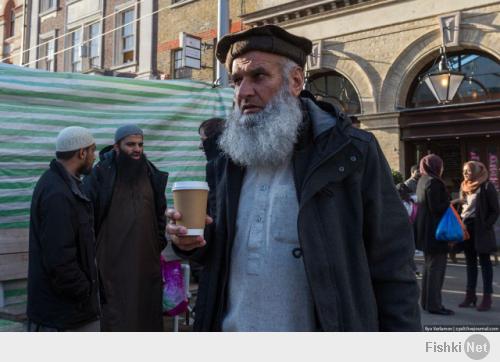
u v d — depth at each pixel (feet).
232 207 5.10
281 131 4.73
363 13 36.22
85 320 8.60
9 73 13.78
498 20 30.30
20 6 69.00
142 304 11.01
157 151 16.33
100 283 10.02
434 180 16.88
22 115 13.92
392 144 34.78
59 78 14.62
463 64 33.22
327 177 4.58
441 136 33.27
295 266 4.63
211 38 44.24
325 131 4.77
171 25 48.14
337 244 4.51
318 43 38.47
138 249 11.01
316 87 40.78
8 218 13.58
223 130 5.63
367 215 4.73
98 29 56.90
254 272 4.75
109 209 10.71
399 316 4.59
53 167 8.82
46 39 64.23
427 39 33.37
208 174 5.78
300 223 4.49
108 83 15.47
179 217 4.76
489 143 33.09
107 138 15.30
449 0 32.12
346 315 4.40
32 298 8.44
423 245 17.19
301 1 38.47
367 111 36.09
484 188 17.34
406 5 34.09
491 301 17.76
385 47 35.27
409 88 35.29
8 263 13.48
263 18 41.09
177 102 16.78
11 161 13.69
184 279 13.62
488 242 17.08
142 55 50.62
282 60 5.00
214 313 5.09
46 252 8.13
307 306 4.58
